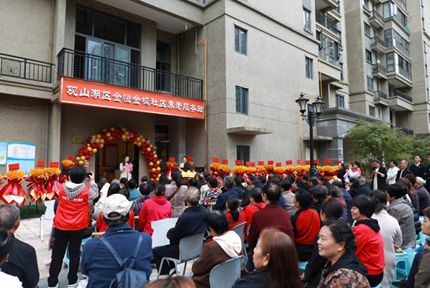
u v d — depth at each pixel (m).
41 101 9.90
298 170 10.97
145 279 2.10
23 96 9.39
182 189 5.53
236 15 12.69
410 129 28.38
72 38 10.77
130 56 12.30
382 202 3.35
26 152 9.50
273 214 3.57
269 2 14.38
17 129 9.41
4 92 8.83
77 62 10.88
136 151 12.53
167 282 1.18
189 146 13.33
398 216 4.05
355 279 1.86
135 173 12.45
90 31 11.35
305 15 16.92
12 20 9.52
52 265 3.78
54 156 9.56
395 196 4.16
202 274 2.75
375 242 2.73
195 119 13.13
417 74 28.61
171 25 13.19
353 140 15.80
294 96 15.30
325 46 19.69
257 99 13.31
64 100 8.98
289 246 1.77
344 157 18.33
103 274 2.17
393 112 28.42
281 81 14.64
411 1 29.58
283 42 15.01
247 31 13.19
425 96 28.03
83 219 3.87
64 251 3.85
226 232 2.97
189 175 8.76
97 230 4.44
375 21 24.61
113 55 11.80
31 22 9.84
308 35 16.47
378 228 2.82
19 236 6.59
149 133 12.62
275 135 14.02
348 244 2.04
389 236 3.19
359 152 14.91
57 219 3.79
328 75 18.66
